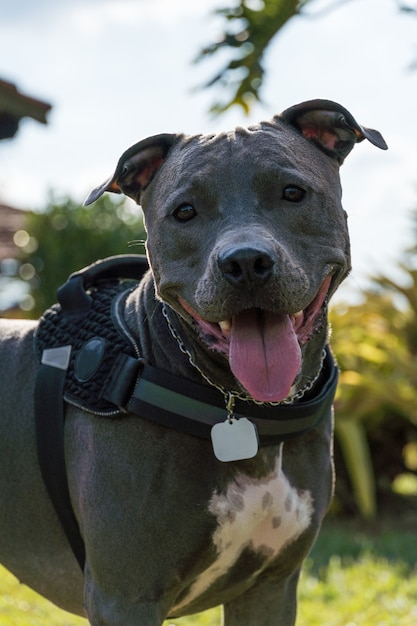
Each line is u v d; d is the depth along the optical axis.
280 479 3.24
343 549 6.93
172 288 3.12
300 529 3.34
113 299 3.54
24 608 5.36
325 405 3.34
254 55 6.68
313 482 3.36
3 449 3.57
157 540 3.11
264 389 2.90
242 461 3.16
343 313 8.16
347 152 3.38
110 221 13.02
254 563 3.33
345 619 5.11
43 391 3.41
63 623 5.11
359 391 7.70
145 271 3.81
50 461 3.38
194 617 5.25
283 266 2.89
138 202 3.44
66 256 12.82
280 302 2.89
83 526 3.27
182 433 3.13
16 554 3.66
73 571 3.53
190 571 3.20
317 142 3.33
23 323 3.88
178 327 3.17
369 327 8.27
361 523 8.06
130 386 3.18
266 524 3.25
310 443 3.35
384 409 8.16
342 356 7.98
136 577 3.13
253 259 2.82
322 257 3.09
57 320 3.58
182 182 3.13
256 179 3.08
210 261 2.93
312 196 3.12
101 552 3.16
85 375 3.30
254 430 3.13
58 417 3.37
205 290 2.93
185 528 3.13
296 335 3.01
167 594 3.20
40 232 13.01
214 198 3.08
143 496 3.11
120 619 3.14
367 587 5.73
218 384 3.13
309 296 2.99
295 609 3.59
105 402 3.21
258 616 3.55
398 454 8.44
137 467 3.12
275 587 3.52
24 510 3.55
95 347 3.33
